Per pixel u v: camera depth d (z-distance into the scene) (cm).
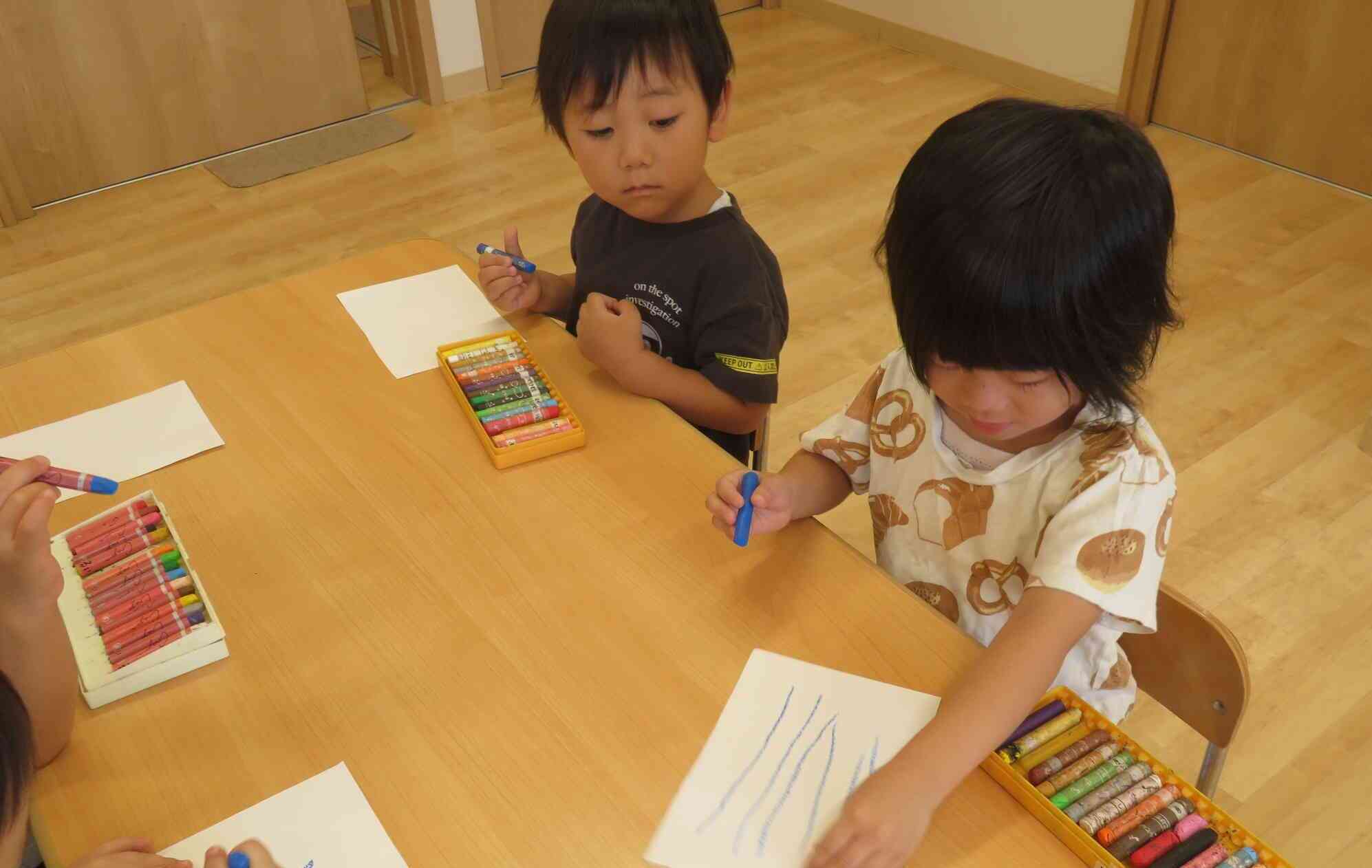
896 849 69
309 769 78
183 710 83
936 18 374
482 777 77
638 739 79
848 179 309
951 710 76
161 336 124
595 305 114
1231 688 89
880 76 370
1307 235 275
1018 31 352
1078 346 69
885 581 91
